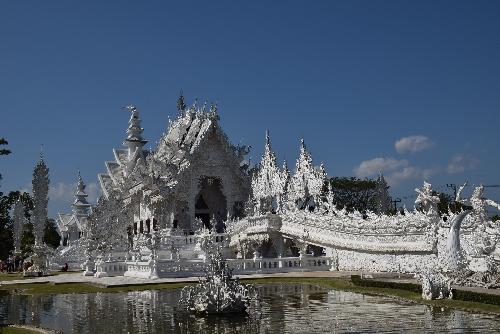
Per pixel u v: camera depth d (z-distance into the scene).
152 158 70.56
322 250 51.16
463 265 27.73
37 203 59.44
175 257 47.56
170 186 67.31
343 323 18.62
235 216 70.75
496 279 25.11
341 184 89.25
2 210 81.69
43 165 60.53
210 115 70.81
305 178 58.81
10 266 68.75
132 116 83.25
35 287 37.84
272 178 63.69
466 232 32.09
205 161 70.00
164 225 67.44
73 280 41.44
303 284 33.97
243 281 36.91
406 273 35.81
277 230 49.94
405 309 21.38
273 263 44.03
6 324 21.00
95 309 24.64
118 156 84.00
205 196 74.69
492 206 32.03
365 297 25.80
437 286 23.47
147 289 33.41
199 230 60.41
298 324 18.66
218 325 18.95
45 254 57.81
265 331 17.55
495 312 19.59
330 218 45.19
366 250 40.97
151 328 18.86
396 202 66.06
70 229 92.69
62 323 20.91
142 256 49.00
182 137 75.44
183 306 24.50
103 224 74.81
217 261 22.14
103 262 43.78
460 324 17.78
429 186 36.72
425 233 36.38
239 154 72.06
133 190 74.62
